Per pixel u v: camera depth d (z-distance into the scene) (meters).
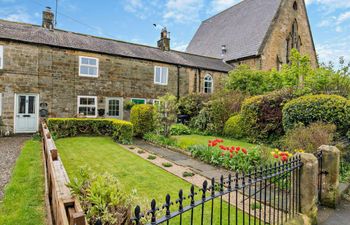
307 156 3.19
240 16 24.16
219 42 23.94
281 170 2.88
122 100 13.82
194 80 16.77
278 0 20.55
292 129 6.89
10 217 2.98
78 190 1.91
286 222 2.85
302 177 3.16
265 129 8.68
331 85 8.62
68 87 12.18
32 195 3.71
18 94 11.02
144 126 10.39
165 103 9.92
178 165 5.93
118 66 13.67
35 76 11.34
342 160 5.42
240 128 10.05
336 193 3.77
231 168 5.42
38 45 11.35
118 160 6.34
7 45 10.68
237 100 11.59
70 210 1.65
